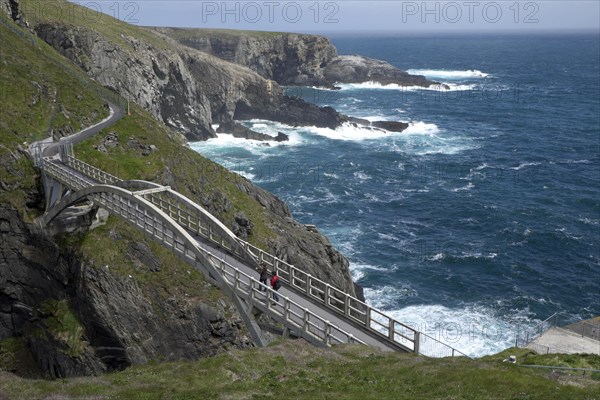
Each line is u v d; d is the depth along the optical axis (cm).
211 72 16112
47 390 2998
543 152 14525
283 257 6756
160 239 4759
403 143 15212
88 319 5553
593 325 4172
